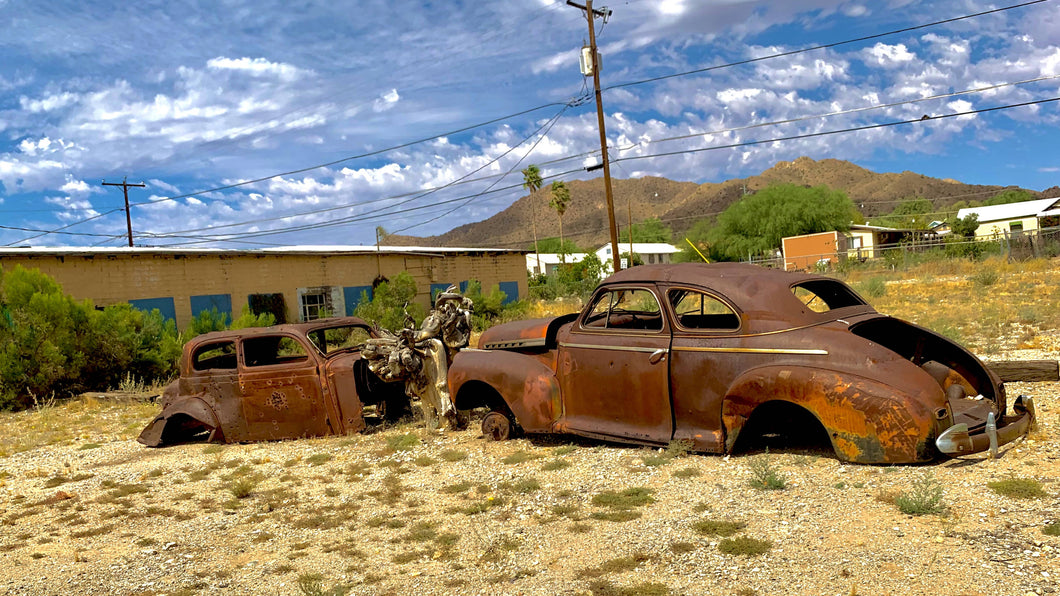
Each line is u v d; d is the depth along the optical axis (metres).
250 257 24.88
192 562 4.76
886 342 6.34
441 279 31.75
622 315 7.12
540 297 41.47
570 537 4.51
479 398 7.73
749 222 65.19
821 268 39.66
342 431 8.44
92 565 4.82
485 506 5.32
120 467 8.07
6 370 14.10
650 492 5.20
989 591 3.22
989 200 108.75
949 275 28.77
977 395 5.86
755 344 5.58
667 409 6.04
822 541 3.98
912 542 3.82
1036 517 3.95
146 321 17.27
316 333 9.77
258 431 8.66
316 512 5.62
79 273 20.80
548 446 6.94
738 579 3.64
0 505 6.69
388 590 3.98
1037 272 25.39
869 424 5.04
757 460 5.52
